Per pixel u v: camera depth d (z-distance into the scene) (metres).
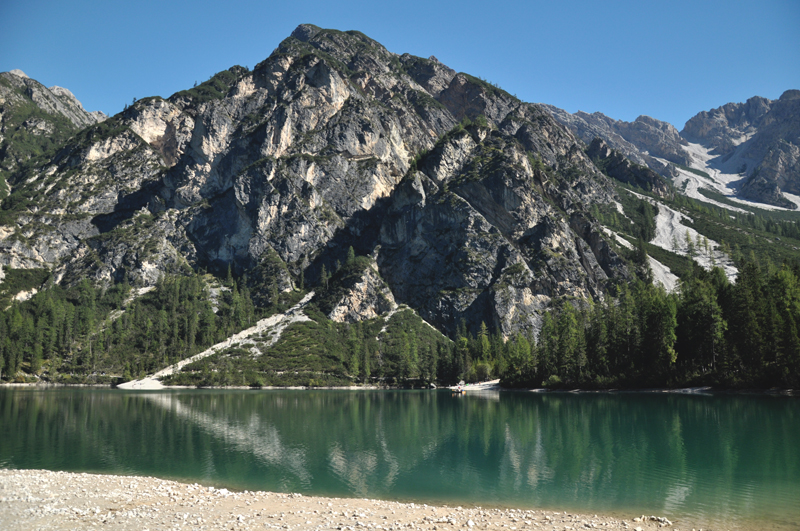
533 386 154.12
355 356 198.50
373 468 46.25
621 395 112.00
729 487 37.62
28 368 194.12
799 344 94.19
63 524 29.47
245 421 81.44
